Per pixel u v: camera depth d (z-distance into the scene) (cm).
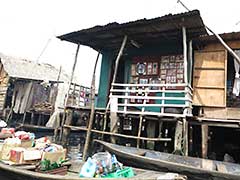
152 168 680
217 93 988
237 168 654
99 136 1066
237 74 967
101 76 1342
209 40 1010
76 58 1243
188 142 890
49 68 2344
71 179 422
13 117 1964
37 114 1841
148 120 972
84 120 1591
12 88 2005
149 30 969
